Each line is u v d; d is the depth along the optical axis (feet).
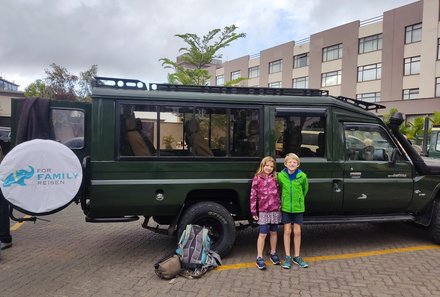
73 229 23.02
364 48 133.49
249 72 185.98
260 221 16.61
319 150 18.34
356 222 18.47
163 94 16.87
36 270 16.33
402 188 19.11
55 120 18.15
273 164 16.78
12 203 15.02
